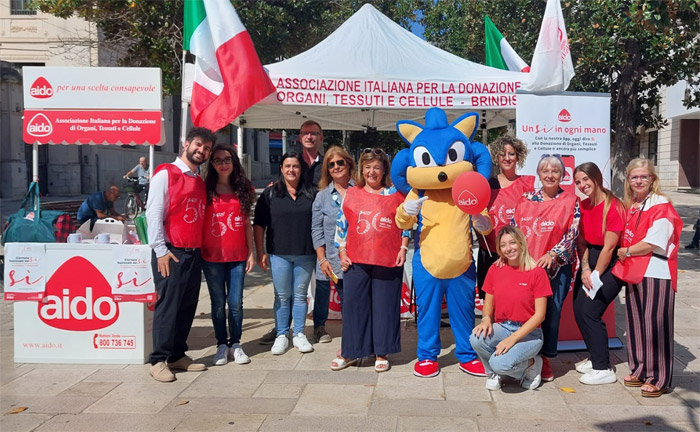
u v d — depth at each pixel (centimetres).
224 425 383
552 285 452
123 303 508
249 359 520
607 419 388
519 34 1402
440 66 652
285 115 831
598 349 455
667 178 3089
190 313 491
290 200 527
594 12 1163
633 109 1284
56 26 2264
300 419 391
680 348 545
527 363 437
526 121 548
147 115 531
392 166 484
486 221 464
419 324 478
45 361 514
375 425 381
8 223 526
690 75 1325
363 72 618
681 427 375
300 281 541
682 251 1163
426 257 465
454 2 1869
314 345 568
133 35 1293
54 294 509
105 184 2608
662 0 745
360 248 476
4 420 391
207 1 580
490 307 448
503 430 371
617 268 439
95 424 385
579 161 555
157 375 467
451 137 460
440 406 412
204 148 473
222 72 572
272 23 1319
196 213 474
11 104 2111
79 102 532
